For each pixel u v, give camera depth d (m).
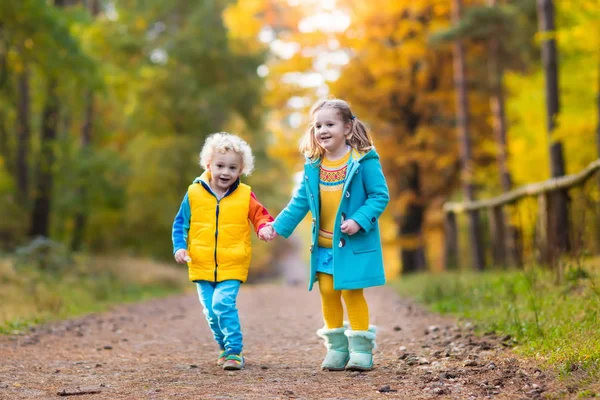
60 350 6.07
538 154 19.50
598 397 3.42
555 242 8.90
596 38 13.95
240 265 5.11
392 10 22.61
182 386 4.21
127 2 26.67
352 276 4.70
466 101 21.12
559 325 5.39
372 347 4.81
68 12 15.19
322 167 4.91
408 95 23.69
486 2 22.53
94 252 25.14
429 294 10.11
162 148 27.50
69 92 17.91
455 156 23.28
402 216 26.11
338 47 23.72
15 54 15.05
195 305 11.86
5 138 20.34
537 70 22.08
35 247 14.78
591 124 13.59
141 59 26.67
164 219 27.25
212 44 27.47
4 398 3.91
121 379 4.52
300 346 6.19
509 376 4.19
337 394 3.89
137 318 9.21
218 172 5.11
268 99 24.91
